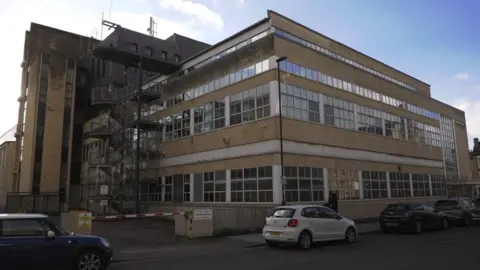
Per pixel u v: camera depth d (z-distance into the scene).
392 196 31.62
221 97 27.14
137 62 34.72
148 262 11.37
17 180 44.47
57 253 8.74
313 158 24.48
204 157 27.88
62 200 42.34
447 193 41.16
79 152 44.97
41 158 41.81
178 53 43.47
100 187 35.31
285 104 23.42
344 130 27.75
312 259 11.42
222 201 25.59
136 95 32.16
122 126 33.38
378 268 9.73
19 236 8.45
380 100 32.97
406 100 37.12
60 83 44.09
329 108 26.89
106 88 33.69
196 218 17.33
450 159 45.53
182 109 31.39
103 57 34.34
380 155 31.27
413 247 13.84
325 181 25.03
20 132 45.94
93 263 9.23
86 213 15.62
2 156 54.44
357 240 16.31
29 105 43.41
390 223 19.16
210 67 28.77
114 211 33.44
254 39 27.80
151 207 32.94
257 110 23.89
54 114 43.16
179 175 30.48
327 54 28.33
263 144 23.03
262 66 24.06
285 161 22.48
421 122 39.25
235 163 24.97
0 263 8.10
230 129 25.80
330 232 14.57
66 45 47.69
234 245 14.88
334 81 27.97
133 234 18.78
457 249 13.15
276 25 27.03
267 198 22.28
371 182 29.48
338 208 25.64
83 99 46.50
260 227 21.12
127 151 33.28
